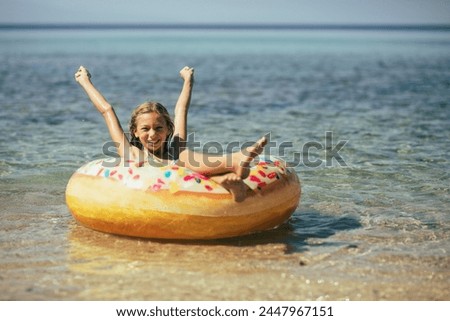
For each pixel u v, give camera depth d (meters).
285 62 38.94
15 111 16.72
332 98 20.64
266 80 27.06
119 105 18.84
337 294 5.64
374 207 8.32
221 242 6.86
